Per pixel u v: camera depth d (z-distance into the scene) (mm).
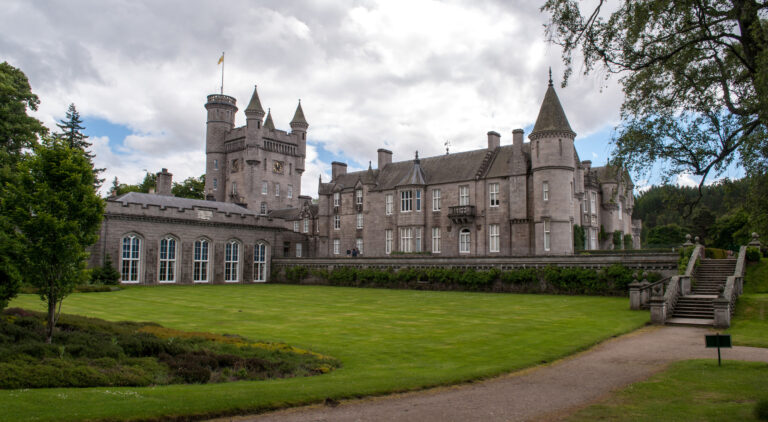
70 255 16203
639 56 13984
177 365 13609
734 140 13750
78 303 31594
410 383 12664
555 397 11812
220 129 94000
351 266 53031
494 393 12203
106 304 31688
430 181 59375
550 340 19297
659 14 12953
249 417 10016
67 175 16734
